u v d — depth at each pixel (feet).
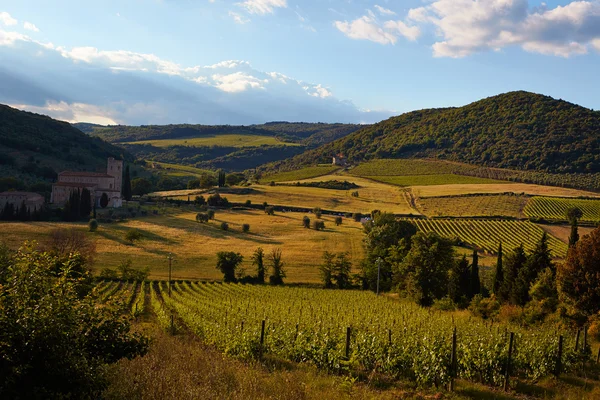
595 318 98.43
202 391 40.11
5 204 351.05
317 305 149.79
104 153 651.25
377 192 542.16
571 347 72.49
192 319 106.22
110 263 259.19
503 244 327.67
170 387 40.14
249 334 72.28
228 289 208.64
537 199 437.99
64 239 251.60
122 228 353.92
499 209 417.28
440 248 171.32
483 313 126.52
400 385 58.70
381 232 249.75
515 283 148.25
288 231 379.76
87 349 38.63
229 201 488.44
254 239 348.18
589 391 58.80
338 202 494.18
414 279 170.50
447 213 415.23
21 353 32.12
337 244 335.67
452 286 176.86
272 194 523.70
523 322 108.27
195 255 292.40
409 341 68.85
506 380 58.70
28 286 34.32
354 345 67.97
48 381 33.63
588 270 108.88
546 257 151.33
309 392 47.14
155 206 456.45
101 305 43.01
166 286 220.84
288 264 278.67
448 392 55.31
